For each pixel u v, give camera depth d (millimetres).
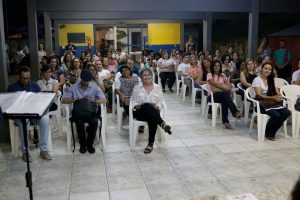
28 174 2447
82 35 15008
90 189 3309
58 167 3871
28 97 2525
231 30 17016
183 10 7910
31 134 4867
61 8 7629
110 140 4844
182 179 3506
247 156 4148
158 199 3084
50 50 10625
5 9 15172
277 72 8703
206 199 2621
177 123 5734
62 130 5367
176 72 8812
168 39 15750
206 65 6461
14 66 14062
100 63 6922
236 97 6062
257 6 8367
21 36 15781
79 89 4473
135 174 3646
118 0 7629
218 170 3730
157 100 4598
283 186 3305
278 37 11367
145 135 5039
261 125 4703
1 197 3186
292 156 4133
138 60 13039
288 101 4973
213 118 5453
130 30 15570
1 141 4773
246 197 2516
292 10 8641
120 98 5309
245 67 6109
